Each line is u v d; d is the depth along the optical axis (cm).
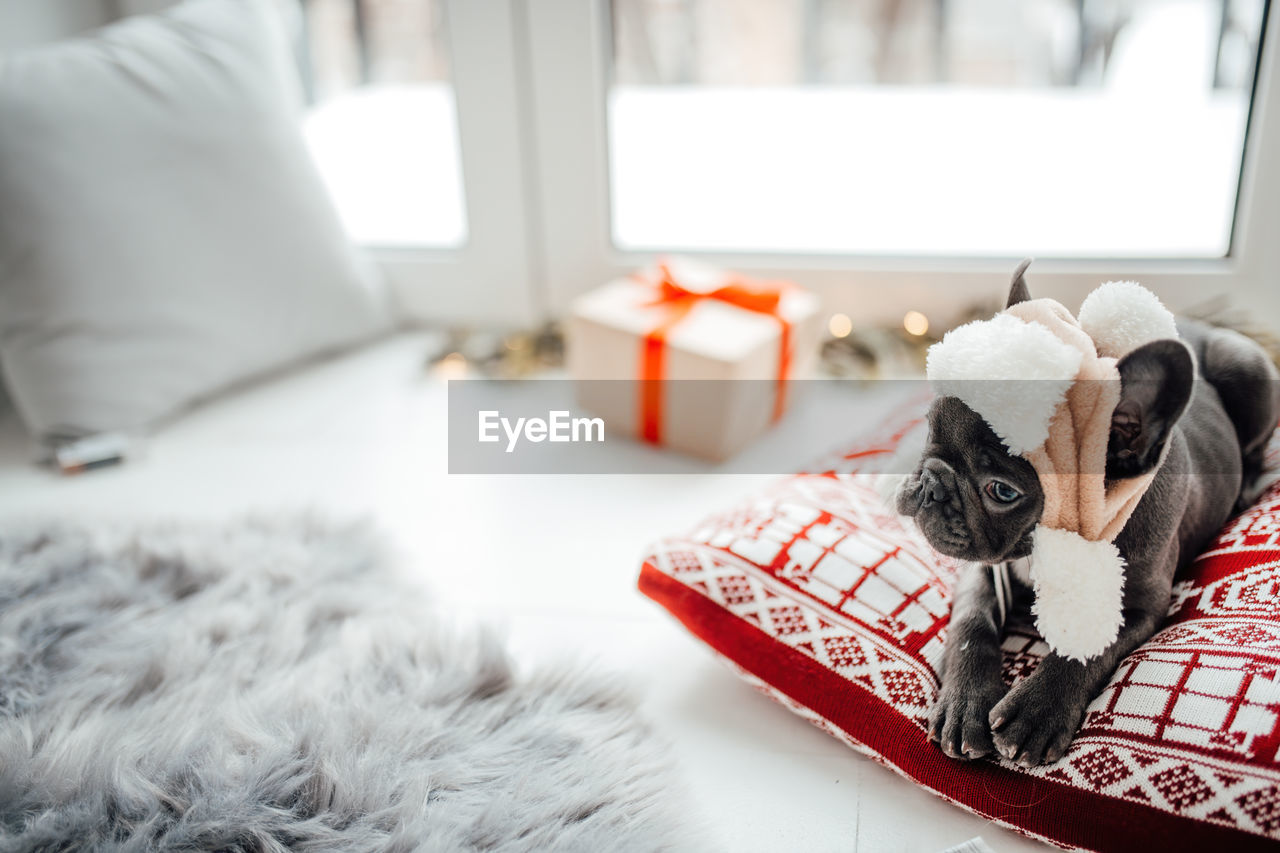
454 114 134
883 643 85
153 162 120
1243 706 74
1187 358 69
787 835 80
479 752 84
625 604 101
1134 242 131
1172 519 80
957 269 132
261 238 127
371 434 125
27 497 115
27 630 95
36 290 116
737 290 121
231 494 115
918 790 83
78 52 119
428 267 144
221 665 91
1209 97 146
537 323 145
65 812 79
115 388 120
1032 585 82
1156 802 74
